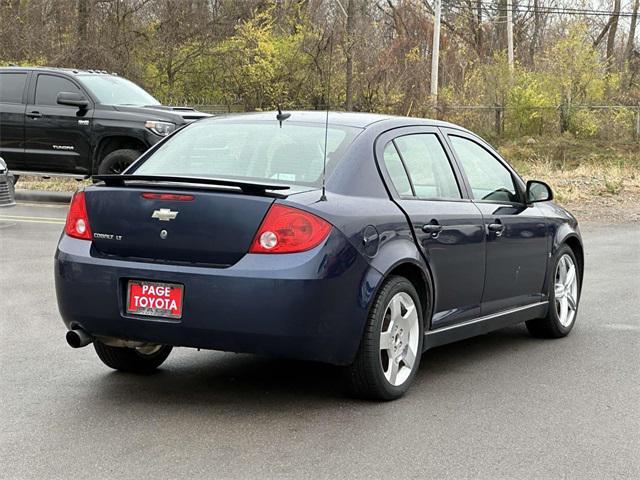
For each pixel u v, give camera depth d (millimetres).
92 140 16250
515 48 56938
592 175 26031
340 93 38344
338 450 5062
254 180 5992
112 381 6398
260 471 4727
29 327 7969
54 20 37000
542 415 5797
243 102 40156
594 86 41250
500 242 7070
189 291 5477
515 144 38406
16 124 16734
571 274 8211
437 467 4840
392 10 45344
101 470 4707
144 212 5672
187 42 39188
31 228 14000
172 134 6750
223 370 6770
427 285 6258
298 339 5430
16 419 5523
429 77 43094
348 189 5875
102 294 5719
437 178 6703
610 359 7328
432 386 6441
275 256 5406
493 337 8156
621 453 5113
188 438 5219
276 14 41156
